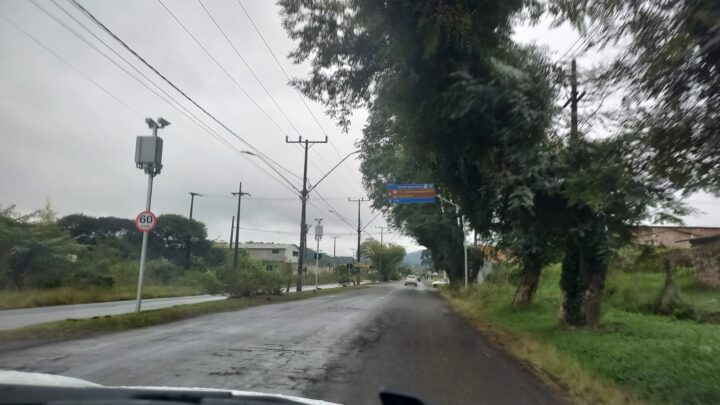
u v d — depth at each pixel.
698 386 7.33
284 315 18.92
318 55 14.26
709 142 6.36
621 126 7.22
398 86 13.43
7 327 13.73
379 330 15.29
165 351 9.87
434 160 15.85
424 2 11.41
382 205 35.78
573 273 14.53
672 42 6.05
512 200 12.84
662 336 12.57
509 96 11.88
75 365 8.17
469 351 11.88
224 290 27.11
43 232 32.47
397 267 126.38
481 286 36.59
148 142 15.35
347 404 6.57
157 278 43.19
